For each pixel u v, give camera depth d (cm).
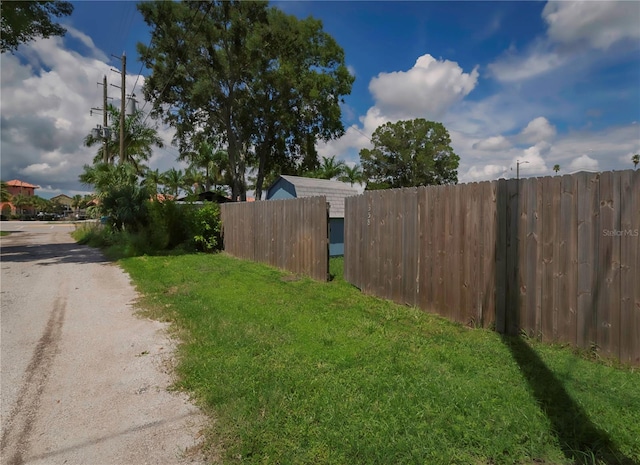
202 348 347
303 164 3012
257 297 550
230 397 253
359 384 266
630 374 274
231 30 2178
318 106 2528
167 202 1193
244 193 2664
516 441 199
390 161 4256
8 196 6250
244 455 197
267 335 378
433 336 376
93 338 392
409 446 197
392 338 368
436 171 4125
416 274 489
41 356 344
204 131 2789
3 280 729
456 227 434
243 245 1023
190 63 2320
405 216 508
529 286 359
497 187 387
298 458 192
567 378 267
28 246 1458
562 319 333
